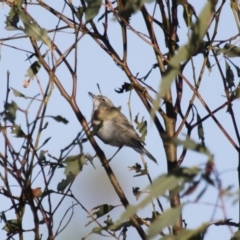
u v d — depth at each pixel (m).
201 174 4.61
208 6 4.76
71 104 8.73
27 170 7.45
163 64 9.56
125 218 4.82
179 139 4.74
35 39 9.16
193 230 5.21
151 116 4.55
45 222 7.85
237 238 6.49
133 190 8.86
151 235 4.88
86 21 8.66
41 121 7.25
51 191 7.82
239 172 5.17
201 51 9.41
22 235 7.89
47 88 7.38
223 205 4.46
